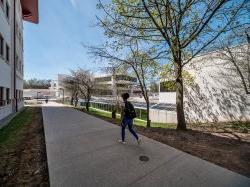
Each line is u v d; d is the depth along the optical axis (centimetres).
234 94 1468
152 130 970
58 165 488
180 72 1011
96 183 400
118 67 1367
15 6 2028
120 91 2716
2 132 914
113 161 519
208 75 1656
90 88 2922
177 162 518
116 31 1009
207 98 1667
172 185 400
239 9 823
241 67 1348
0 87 1439
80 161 516
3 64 1474
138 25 1075
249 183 416
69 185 390
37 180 421
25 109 2434
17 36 2262
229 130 1141
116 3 941
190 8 974
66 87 4100
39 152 605
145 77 1480
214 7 866
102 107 3806
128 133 856
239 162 547
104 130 930
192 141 766
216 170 475
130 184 400
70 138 764
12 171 463
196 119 1761
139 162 514
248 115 1387
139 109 2584
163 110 2209
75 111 2167
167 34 940
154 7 968
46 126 1055
